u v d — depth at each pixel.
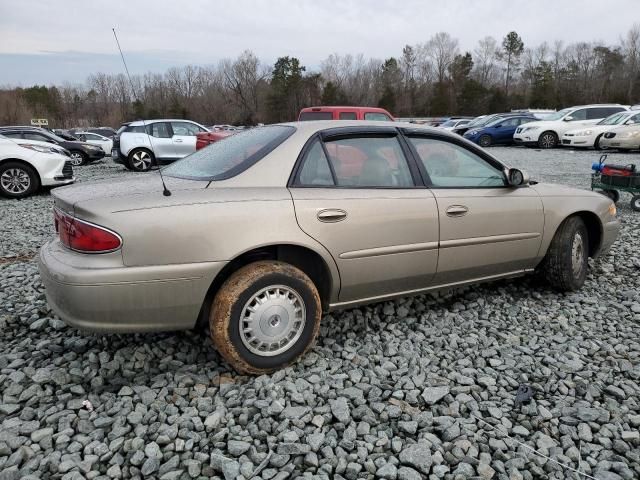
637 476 2.19
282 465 2.20
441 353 3.20
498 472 2.18
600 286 4.41
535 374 2.96
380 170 3.32
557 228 4.06
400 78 77.62
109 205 2.59
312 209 2.93
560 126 20.98
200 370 2.97
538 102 63.06
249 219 2.76
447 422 2.48
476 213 3.58
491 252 3.71
